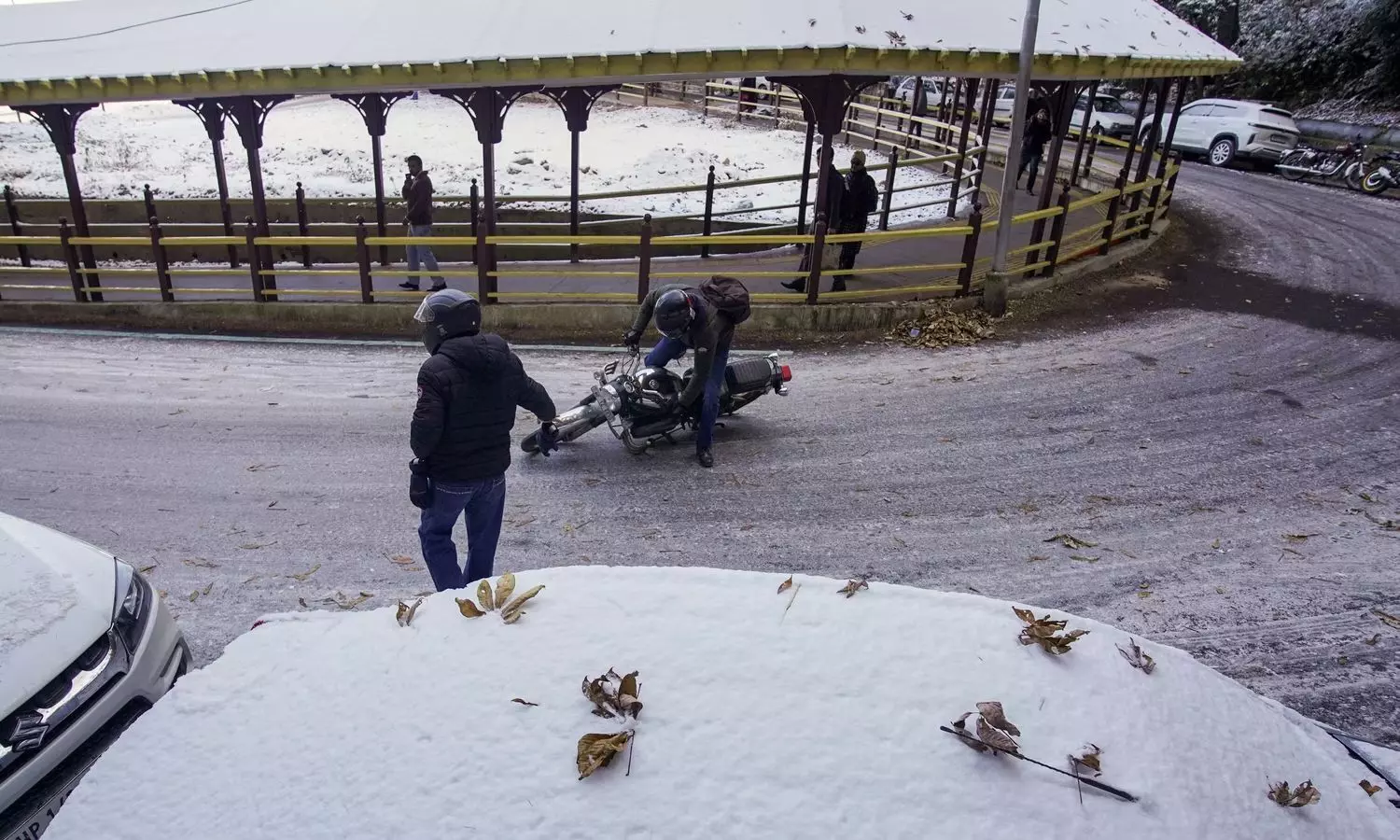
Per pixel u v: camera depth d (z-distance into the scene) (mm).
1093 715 2369
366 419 7777
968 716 2322
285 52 10695
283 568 5324
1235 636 4660
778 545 5570
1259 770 2385
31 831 3088
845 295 10328
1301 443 7164
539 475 6609
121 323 11086
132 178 20609
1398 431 7387
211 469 6742
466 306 4188
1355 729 3971
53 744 3146
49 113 10969
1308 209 16594
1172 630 4703
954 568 5305
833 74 9289
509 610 2738
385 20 11133
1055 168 12414
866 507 6102
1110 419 7648
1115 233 13242
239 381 8812
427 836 2025
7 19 12516
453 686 2453
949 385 8500
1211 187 18719
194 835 2088
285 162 21609
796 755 2189
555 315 10344
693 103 27219
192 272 11102
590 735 2217
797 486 6418
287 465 6832
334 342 10141
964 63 9391
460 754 2230
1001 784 2131
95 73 10648
